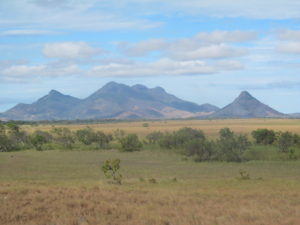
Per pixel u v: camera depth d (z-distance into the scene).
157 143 119.56
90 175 54.75
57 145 122.56
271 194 26.05
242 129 179.25
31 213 18.22
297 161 77.88
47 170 62.97
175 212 18.78
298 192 27.08
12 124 131.88
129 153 100.38
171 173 58.12
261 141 102.75
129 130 196.50
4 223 16.70
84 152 105.69
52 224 16.58
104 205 20.20
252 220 17.39
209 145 82.88
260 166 70.50
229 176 52.78
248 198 24.44
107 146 118.50
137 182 40.66
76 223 16.80
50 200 21.20
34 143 118.94
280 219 17.28
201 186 33.62
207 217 17.58
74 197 22.39
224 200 23.41
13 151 116.25
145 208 19.86
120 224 16.72
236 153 80.06
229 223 16.45
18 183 34.28
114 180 42.56
